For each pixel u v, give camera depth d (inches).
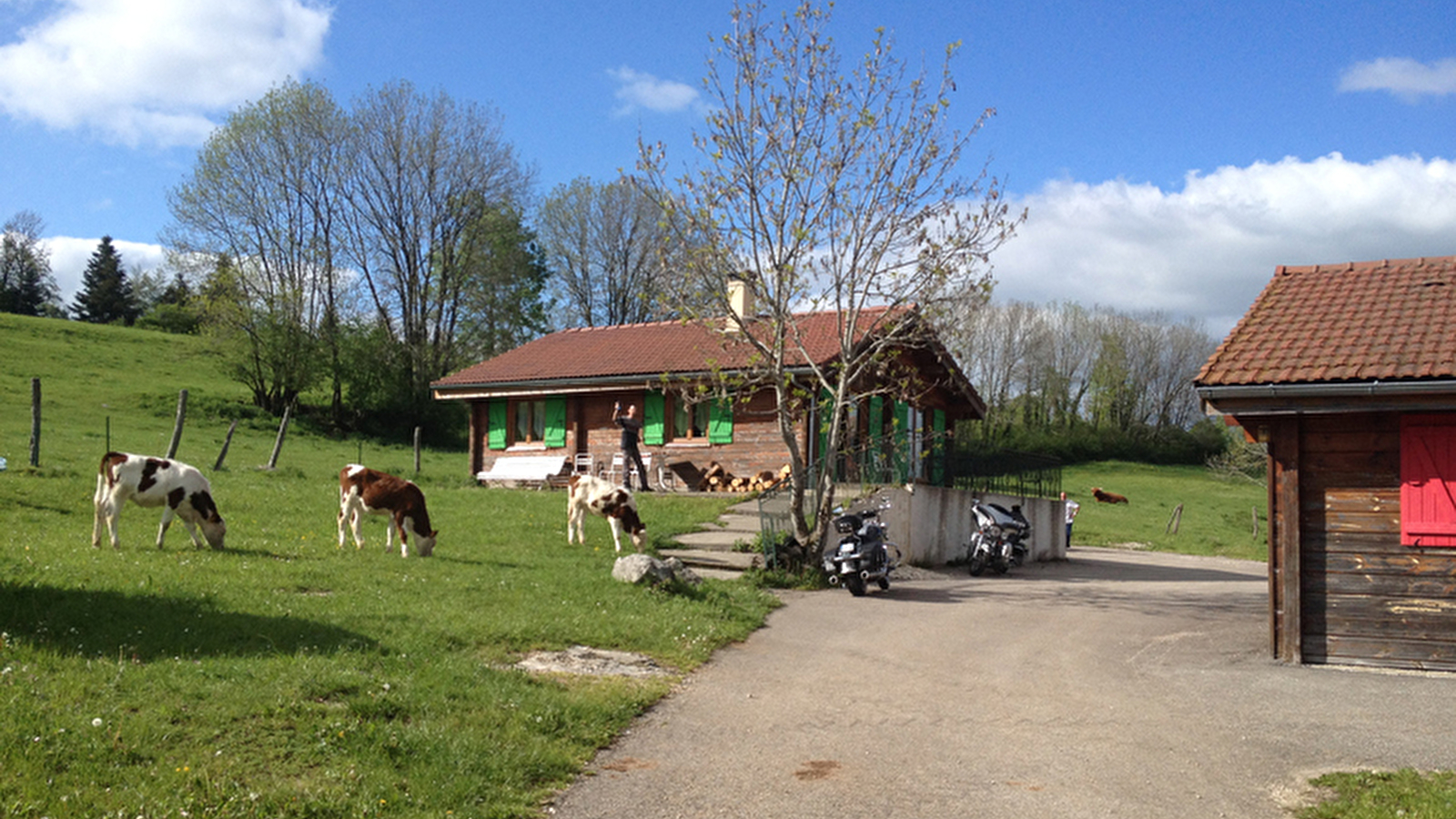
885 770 283.3
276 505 741.9
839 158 624.4
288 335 1914.4
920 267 624.4
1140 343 3243.1
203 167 1894.7
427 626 386.0
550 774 266.4
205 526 524.7
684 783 267.9
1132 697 369.7
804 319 828.0
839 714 339.0
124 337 2335.1
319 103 1967.3
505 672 340.8
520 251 2256.4
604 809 247.1
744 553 681.0
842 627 496.4
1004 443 2714.1
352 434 1945.1
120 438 1315.2
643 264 2386.8
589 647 402.6
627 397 1127.6
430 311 2175.2
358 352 2003.0
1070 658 440.1
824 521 653.3
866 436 903.1
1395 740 313.1
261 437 1674.5
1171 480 2437.3
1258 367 429.1
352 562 521.0
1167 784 275.0
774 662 412.8
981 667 418.0
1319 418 435.8
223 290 1903.3
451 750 262.2
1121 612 572.7
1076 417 3051.2
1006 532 795.4
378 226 2085.4
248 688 284.8
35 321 2262.6
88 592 375.2
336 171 1998.0
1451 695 371.6
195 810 213.9
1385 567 423.2
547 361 1210.0
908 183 623.5
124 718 253.0
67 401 1600.6
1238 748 306.2
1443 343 414.6
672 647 414.9
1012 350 3065.9
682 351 1124.5
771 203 633.0
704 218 622.8
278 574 461.1
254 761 242.8
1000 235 624.7
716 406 1051.3
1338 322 458.3
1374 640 422.6
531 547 653.9
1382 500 425.1
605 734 300.5
